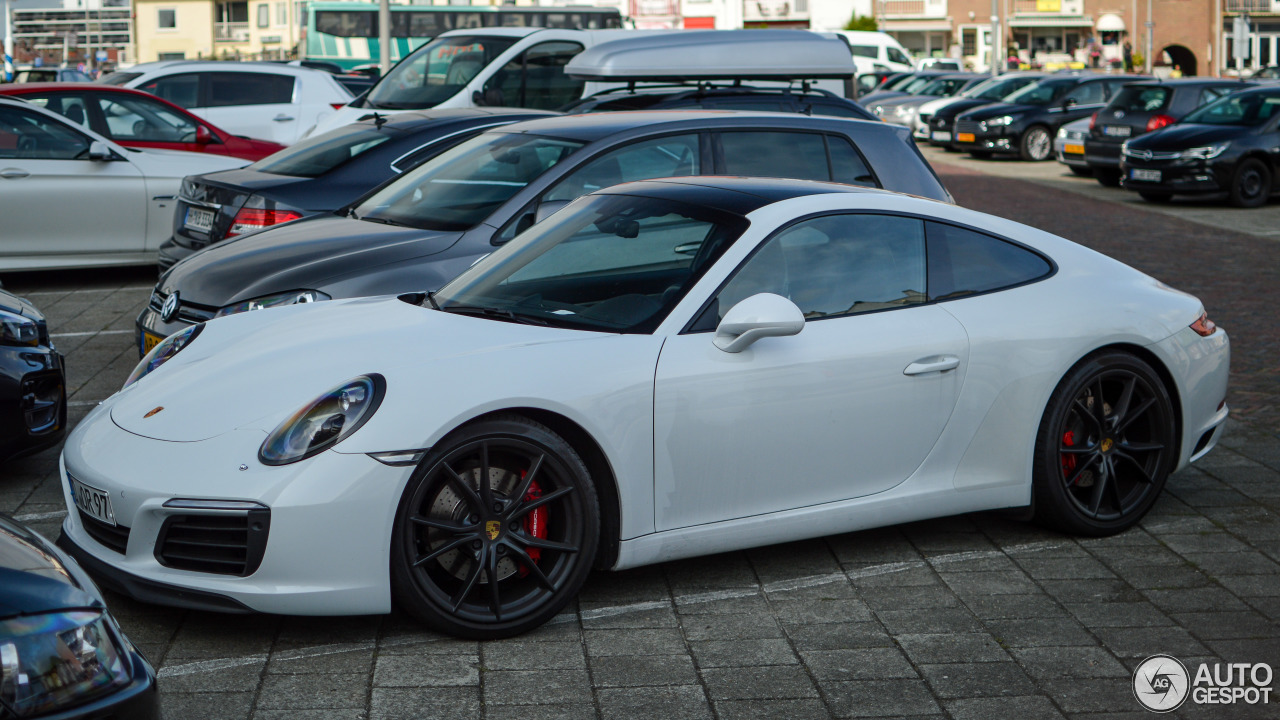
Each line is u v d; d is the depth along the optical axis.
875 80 38.66
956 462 4.28
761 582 4.11
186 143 11.59
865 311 4.14
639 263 4.08
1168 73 53.88
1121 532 4.61
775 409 3.89
